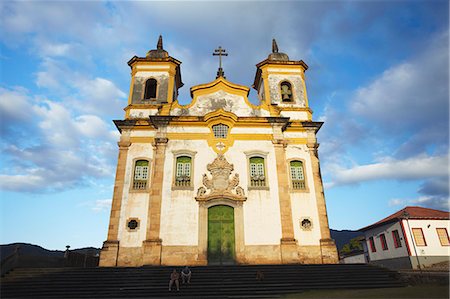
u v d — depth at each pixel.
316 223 18.00
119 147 19.09
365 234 29.28
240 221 17.50
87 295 11.91
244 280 13.35
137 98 21.12
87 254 20.75
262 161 19.23
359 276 14.02
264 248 17.08
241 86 21.08
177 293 12.14
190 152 18.91
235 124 19.83
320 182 18.95
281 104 21.56
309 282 13.27
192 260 16.55
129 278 13.43
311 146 19.84
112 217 17.27
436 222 23.52
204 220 17.39
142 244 16.84
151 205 17.45
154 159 18.84
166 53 22.78
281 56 23.39
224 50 23.48
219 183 18.23
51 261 16.50
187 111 20.33
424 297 9.95
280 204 17.98
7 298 11.50
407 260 22.52
